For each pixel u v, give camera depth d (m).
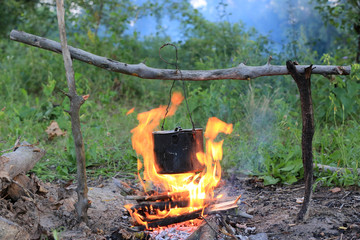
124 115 6.27
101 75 7.96
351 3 6.70
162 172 2.79
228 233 2.61
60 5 2.59
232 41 8.65
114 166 4.30
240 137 4.96
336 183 3.48
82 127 5.22
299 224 2.77
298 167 3.72
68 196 2.81
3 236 2.21
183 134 2.77
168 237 2.70
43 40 2.71
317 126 5.02
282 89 6.30
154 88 7.98
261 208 3.20
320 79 5.99
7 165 2.80
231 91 6.46
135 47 8.95
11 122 5.45
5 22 9.54
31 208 2.77
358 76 2.87
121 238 2.69
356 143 4.23
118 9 9.16
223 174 3.99
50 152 4.80
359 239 2.49
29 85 8.16
